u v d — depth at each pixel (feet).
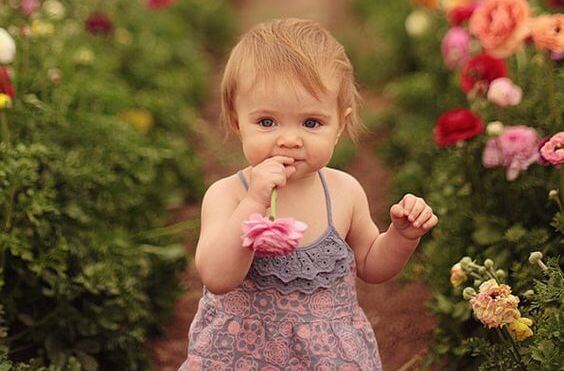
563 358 10.57
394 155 21.15
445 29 23.16
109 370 14.01
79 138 17.08
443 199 15.52
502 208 14.51
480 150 14.70
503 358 11.62
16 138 15.61
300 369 10.29
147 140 20.36
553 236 13.46
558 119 14.62
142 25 27.14
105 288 13.85
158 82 24.56
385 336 15.24
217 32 32.32
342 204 10.71
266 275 10.19
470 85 15.55
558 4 15.85
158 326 15.25
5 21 18.34
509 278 13.24
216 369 10.37
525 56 16.85
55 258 13.75
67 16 23.35
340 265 10.46
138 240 16.94
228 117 10.60
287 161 9.89
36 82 17.69
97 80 20.72
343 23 34.01
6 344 13.44
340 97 10.26
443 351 13.60
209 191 10.62
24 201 13.83
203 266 9.86
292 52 9.93
